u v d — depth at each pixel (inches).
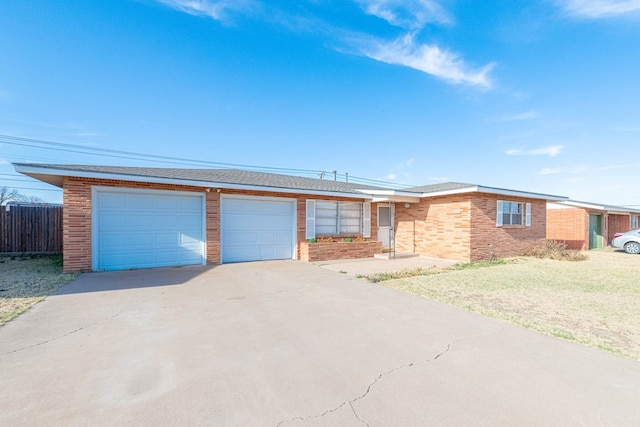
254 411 92.1
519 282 301.7
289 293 247.6
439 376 115.0
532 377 114.2
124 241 346.3
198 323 173.0
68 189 315.6
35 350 134.2
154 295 233.8
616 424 86.5
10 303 206.8
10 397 97.4
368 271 360.2
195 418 88.3
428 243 528.1
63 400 96.4
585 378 113.5
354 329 166.6
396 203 597.6
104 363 123.0
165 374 114.7
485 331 164.2
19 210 473.7
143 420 87.0
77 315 183.3
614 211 750.5
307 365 123.5
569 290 268.1
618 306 216.8
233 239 415.2
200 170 514.9
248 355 132.5
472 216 463.8
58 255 462.0
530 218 556.7
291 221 460.8
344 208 511.2
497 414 91.2
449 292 257.1
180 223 376.5
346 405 95.8
